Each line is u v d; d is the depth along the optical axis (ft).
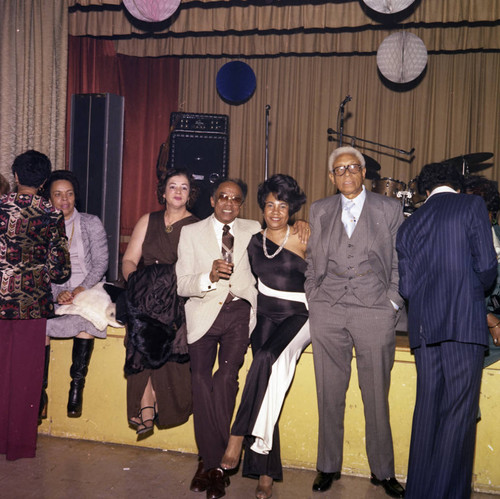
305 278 9.53
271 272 9.46
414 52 19.15
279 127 26.53
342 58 25.80
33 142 18.94
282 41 23.77
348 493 9.22
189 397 10.02
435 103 25.30
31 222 9.64
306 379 10.02
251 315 9.53
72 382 10.75
